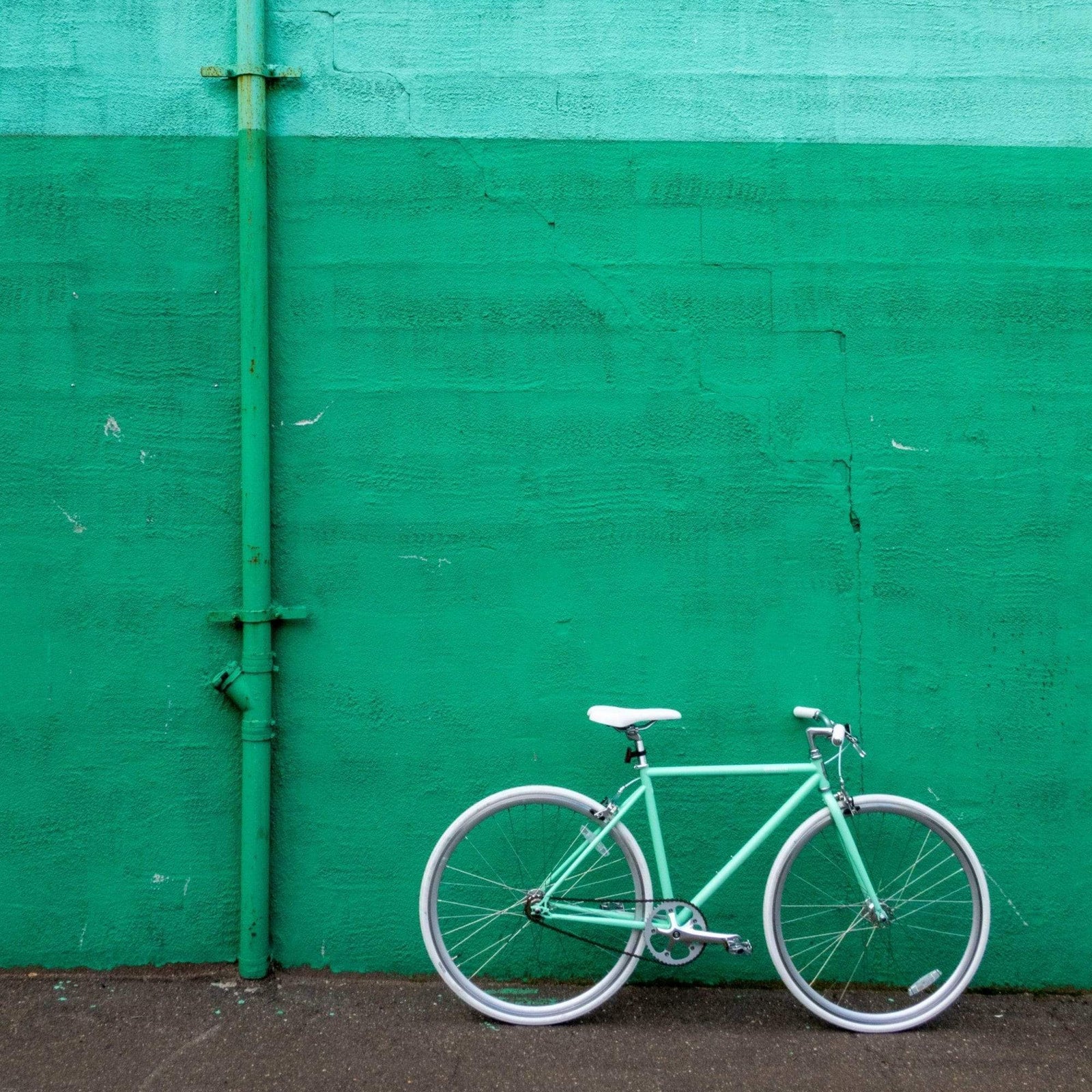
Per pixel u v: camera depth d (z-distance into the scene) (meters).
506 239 3.50
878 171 3.50
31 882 3.54
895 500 3.52
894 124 3.50
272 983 3.52
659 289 3.50
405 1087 2.98
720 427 3.51
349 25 3.48
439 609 3.53
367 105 3.48
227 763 3.54
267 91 3.47
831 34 3.50
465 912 3.57
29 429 3.49
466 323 3.50
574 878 3.56
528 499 3.51
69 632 3.51
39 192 3.47
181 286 3.49
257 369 3.43
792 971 3.33
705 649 3.54
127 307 3.48
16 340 3.48
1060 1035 3.32
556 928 3.37
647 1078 3.04
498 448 3.51
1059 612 3.52
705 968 3.57
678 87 3.49
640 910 3.32
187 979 3.53
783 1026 3.35
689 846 3.55
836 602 3.53
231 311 3.50
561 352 3.51
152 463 3.50
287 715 3.53
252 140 3.41
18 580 3.50
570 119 3.49
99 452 3.50
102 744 3.52
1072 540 3.52
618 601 3.53
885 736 3.54
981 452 3.51
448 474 3.51
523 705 3.54
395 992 3.49
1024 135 3.50
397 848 3.55
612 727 3.43
